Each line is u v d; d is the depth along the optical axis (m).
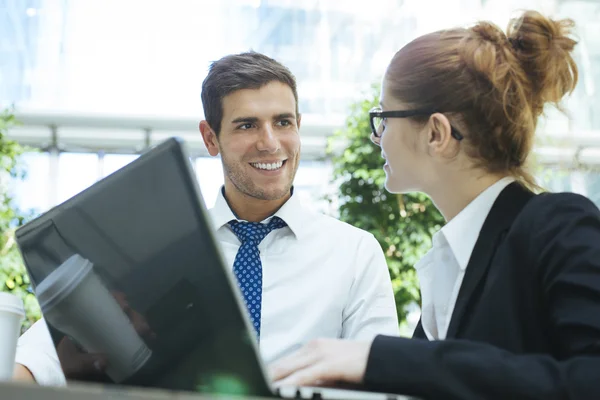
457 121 1.12
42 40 8.33
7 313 1.07
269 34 8.66
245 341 0.82
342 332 2.05
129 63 8.47
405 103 1.15
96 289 0.91
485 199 1.10
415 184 1.18
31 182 8.30
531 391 0.85
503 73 1.10
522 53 1.13
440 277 1.15
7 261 5.62
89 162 8.60
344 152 6.95
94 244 0.91
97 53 8.44
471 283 1.03
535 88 1.13
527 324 0.96
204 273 0.84
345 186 6.76
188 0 8.49
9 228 5.91
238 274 2.03
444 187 1.15
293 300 2.00
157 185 0.87
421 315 1.20
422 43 1.16
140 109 8.45
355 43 8.78
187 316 0.85
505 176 1.13
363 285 2.06
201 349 0.84
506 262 0.99
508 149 1.12
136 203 0.89
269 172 2.03
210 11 8.53
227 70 2.05
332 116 8.70
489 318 0.98
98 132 8.48
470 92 1.11
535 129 1.15
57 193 8.37
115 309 0.89
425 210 6.61
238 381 0.82
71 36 8.38
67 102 8.40
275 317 1.98
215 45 8.57
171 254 0.86
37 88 8.39
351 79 8.77
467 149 1.12
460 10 8.11
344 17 8.73
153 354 0.86
